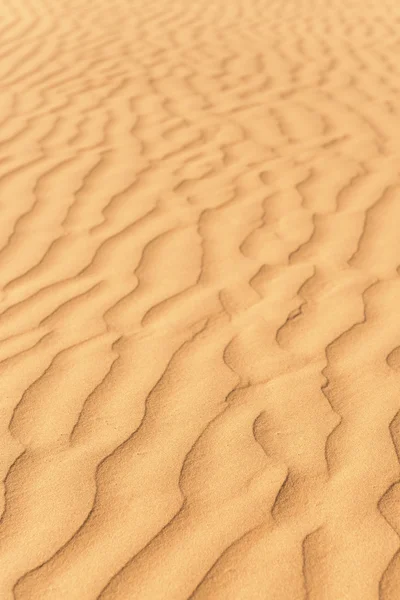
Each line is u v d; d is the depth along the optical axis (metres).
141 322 3.22
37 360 2.97
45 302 3.39
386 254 3.75
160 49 8.11
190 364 2.92
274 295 3.40
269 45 8.26
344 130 5.58
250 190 4.57
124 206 4.39
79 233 4.06
